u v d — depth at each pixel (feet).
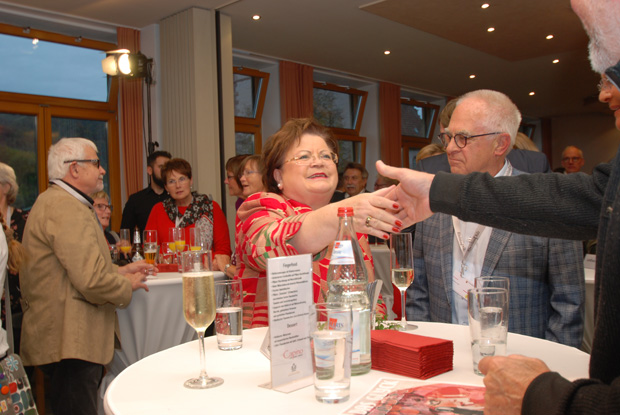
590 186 3.50
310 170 5.18
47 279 7.99
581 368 3.62
